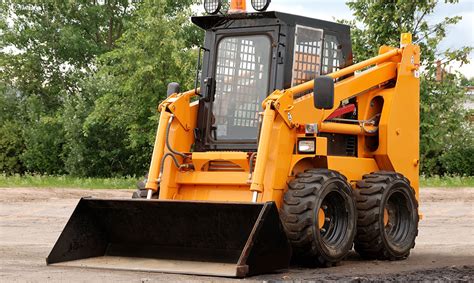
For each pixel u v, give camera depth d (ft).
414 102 33.68
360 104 32.30
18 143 139.95
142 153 116.67
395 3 84.53
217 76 30.63
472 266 27.96
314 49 30.53
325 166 29.43
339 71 30.60
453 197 66.59
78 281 23.07
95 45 149.79
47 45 150.41
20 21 151.64
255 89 29.66
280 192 27.50
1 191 69.77
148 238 27.63
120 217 27.81
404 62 33.27
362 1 85.87
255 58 29.89
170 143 29.96
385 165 32.76
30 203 60.44
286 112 27.76
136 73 94.79
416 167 33.78
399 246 30.96
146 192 29.71
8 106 146.51
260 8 29.66
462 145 109.09
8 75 151.74
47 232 41.52
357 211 30.07
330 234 28.14
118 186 87.30
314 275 25.14
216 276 24.25
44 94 152.15
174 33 95.55
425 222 48.62
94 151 122.31
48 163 135.74
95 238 28.40
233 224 25.52
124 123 102.73
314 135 28.32
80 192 72.49
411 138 33.53
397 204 31.63
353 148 32.07
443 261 30.55
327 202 28.02
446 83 87.20
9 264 27.43
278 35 29.55
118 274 24.99
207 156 29.04
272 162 27.35
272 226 24.49
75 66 152.56
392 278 23.97
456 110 97.76
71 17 152.46
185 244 26.89
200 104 30.78
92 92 124.98
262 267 24.47
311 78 30.35
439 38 84.43
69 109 123.03
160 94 96.32
